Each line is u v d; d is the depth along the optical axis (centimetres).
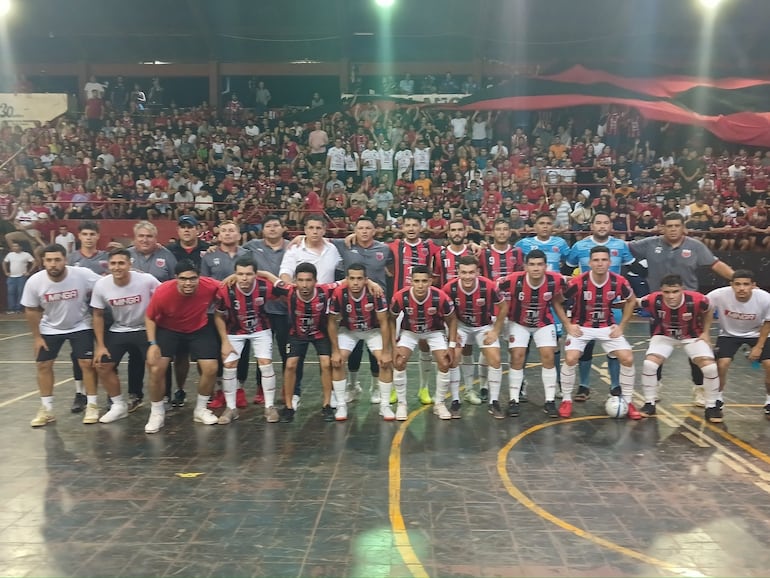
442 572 378
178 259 765
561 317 725
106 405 783
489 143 2088
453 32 2298
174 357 762
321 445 619
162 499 488
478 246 825
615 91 1736
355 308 691
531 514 458
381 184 1902
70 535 428
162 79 2448
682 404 781
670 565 386
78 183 1938
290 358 710
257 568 382
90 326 708
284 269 747
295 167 2056
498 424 693
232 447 614
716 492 500
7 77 2370
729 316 714
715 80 1808
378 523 444
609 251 745
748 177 1900
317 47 2370
